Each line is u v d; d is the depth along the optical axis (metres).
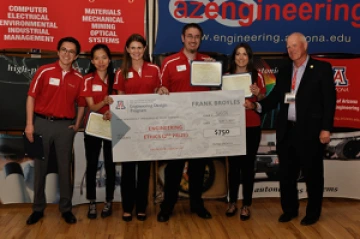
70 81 3.61
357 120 4.34
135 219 3.82
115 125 3.59
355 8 4.23
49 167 4.14
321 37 4.24
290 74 3.65
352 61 4.28
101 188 4.20
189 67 3.64
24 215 3.92
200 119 3.65
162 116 3.62
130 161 3.66
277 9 4.19
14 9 3.97
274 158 4.35
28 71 4.07
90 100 3.63
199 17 4.15
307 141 3.57
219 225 3.68
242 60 3.62
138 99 3.58
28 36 4.01
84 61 4.09
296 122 3.59
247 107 3.64
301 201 4.37
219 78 3.63
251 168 3.81
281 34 4.22
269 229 3.59
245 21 4.18
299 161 3.77
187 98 3.61
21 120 4.11
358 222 3.78
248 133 3.75
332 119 3.53
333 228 3.62
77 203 4.15
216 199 4.30
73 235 3.43
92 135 3.65
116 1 4.05
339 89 4.30
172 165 3.75
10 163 4.13
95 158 3.79
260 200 4.41
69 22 4.03
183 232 3.51
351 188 4.41
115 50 4.10
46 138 3.58
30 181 4.17
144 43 3.50
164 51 4.16
